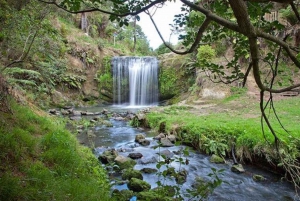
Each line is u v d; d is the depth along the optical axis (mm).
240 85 13445
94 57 17969
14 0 6367
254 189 5047
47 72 11195
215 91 13352
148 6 1746
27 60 8781
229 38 2492
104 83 17844
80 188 3191
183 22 2230
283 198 4711
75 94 16359
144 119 10539
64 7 1865
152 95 18125
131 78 18547
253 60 1579
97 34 24484
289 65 11422
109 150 6891
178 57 17922
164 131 8922
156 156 6688
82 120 10867
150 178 5348
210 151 6789
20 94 7023
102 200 3256
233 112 10062
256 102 11328
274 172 5676
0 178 2523
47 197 2643
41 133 4789
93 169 4496
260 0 1334
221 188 5062
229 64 2391
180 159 3266
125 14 1798
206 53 12734
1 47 6578
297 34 8945
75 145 5215
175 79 17297
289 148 5188
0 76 4777
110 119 12047
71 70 16359
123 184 4848
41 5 6387
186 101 13672
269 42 2064
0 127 3828
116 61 18359
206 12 1595
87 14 22922
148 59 18453
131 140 8438
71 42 17031
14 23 6043
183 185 5043
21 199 2451
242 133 6617
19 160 3271
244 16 1399
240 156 6262
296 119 7750
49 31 7262
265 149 5688
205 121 8406
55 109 13172
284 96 11609
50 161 3732
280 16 8688
